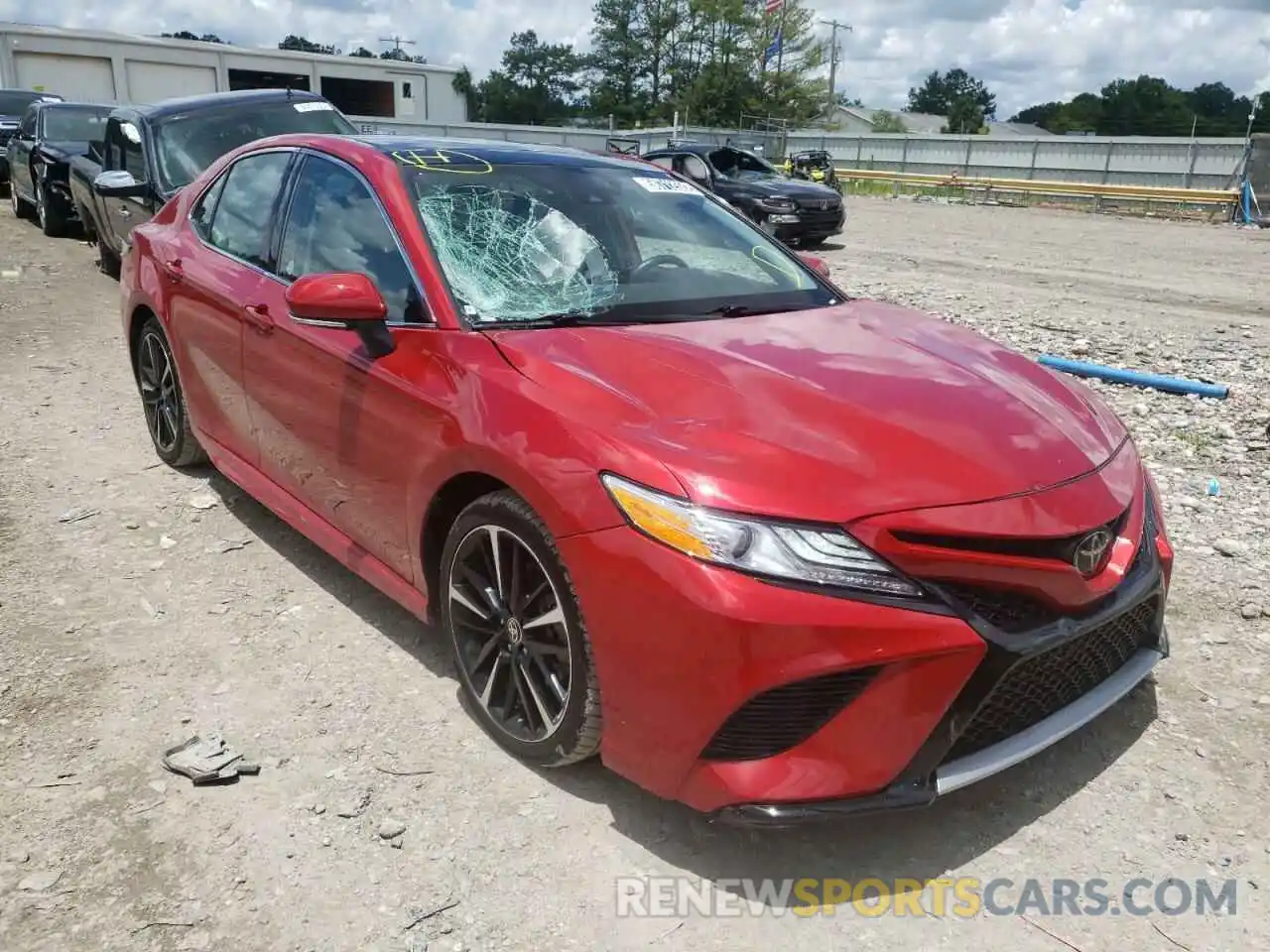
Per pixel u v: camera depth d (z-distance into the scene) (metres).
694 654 2.22
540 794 2.69
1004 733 2.45
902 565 2.22
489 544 2.76
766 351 2.93
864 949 2.24
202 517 4.41
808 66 72.62
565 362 2.74
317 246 3.59
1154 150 29.31
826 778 2.23
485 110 86.81
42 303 8.77
